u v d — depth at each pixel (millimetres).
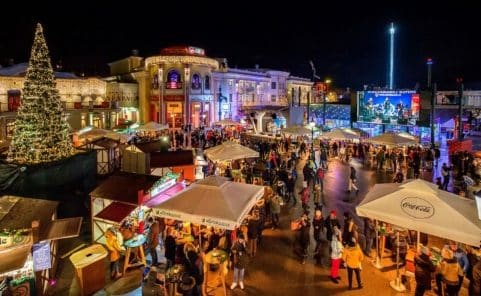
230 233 10281
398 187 9656
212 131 36219
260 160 21703
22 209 9000
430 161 22766
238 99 51656
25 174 15344
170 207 9109
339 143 29891
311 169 18109
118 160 22781
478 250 9023
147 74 46812
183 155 16781
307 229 10688
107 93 45062
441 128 33156
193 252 8547
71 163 17234
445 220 8281
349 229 10164
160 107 45156
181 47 46125
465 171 19984
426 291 8977
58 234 8445
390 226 10953
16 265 7273
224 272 8898
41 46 17375
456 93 38000
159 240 11398
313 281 9539
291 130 28453
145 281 8828
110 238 9773
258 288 9203
